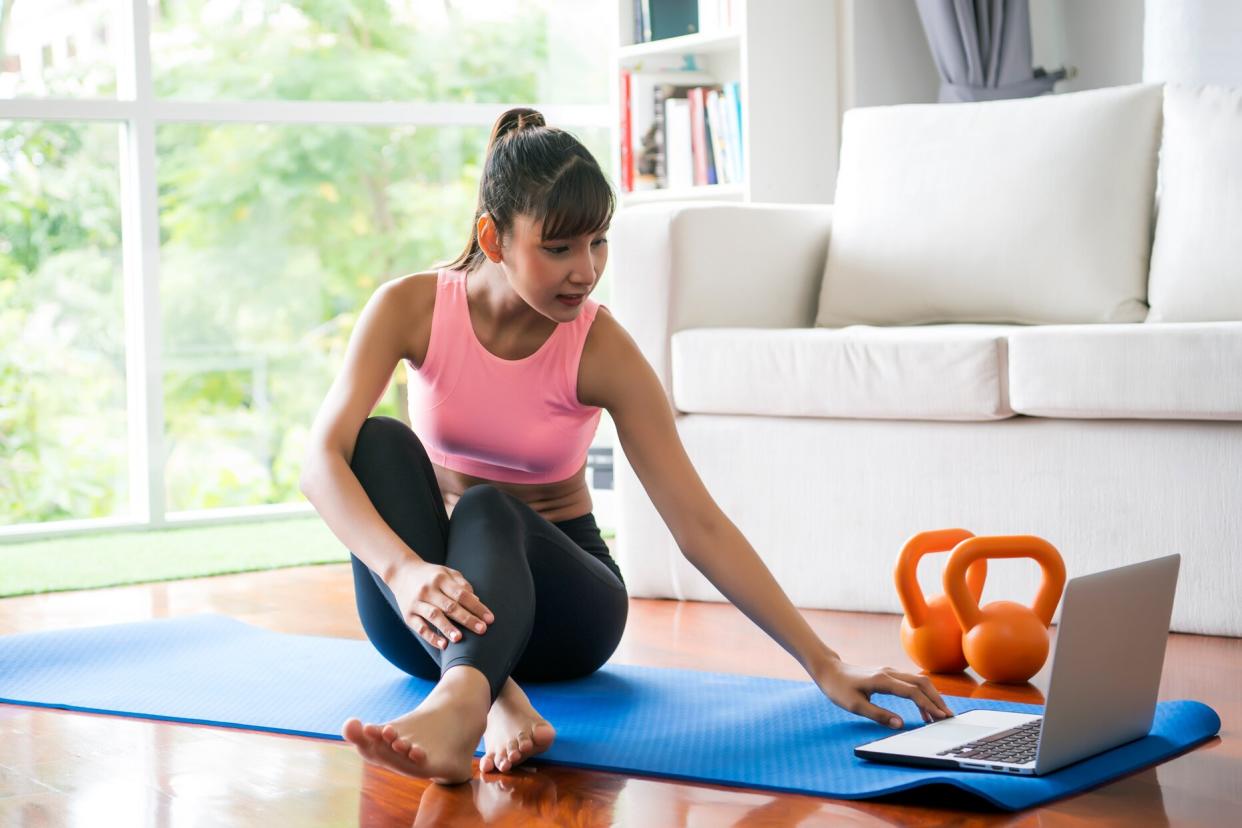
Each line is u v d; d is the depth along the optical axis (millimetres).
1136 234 2959
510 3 4281
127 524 3908
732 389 2773
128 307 3945
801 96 3945
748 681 2082
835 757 1663
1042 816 1464
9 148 3793
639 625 2604
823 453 2709
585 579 1969
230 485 4070
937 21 3812
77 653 2281
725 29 3904
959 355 2529
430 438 2029
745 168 3900
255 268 4059
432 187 4234
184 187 3959
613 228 2934
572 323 1932
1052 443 2502
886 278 3104
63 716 1944
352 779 1636
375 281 4195
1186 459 2395
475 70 4262
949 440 2590
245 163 4027
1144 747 1679
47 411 3889
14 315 3836
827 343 2666
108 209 3914
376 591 1937
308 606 2783
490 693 1570
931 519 2611
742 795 1554
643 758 1676
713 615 2689
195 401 4012
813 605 2730
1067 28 3971
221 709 1936
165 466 3975
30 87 3807
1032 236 2984
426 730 1504
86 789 1611
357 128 4141
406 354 1956
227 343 4039
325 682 2080
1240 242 2764
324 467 1769
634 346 1956
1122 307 2920
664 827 1452
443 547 1768
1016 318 2998
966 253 3033
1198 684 2080
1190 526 2396
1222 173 2812
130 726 1887
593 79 4379
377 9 4156
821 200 4000
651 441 1919
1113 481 2453
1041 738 1535
